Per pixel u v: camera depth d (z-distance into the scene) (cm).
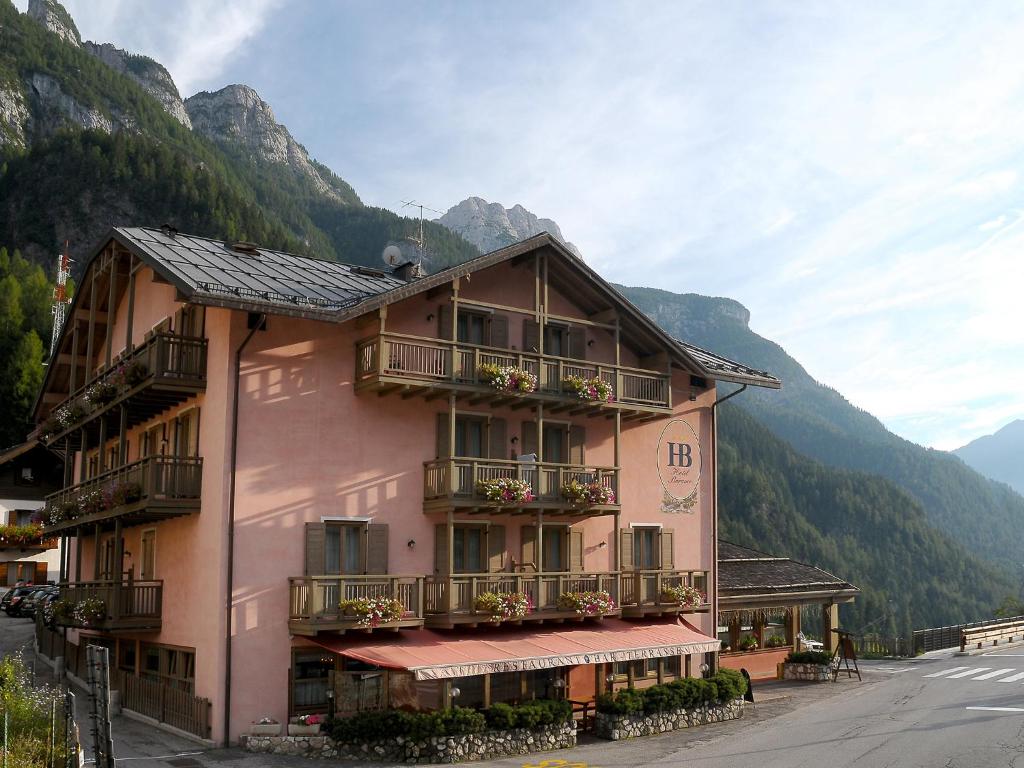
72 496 3194
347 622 2400
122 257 3072
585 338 3161
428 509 2678
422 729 2214
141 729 2444
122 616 2628
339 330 2608
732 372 3412
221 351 2461
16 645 4000
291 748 2212
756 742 2509
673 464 3347
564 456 3045
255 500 2411
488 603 2586
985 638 5206
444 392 2667
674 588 3077
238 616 2347
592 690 3005
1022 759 2247
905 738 2530
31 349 9481
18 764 1559
